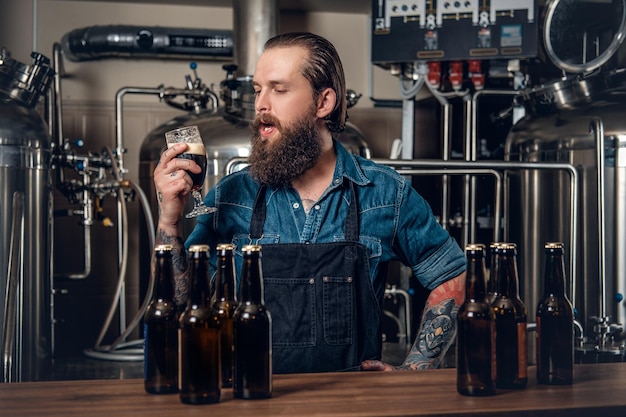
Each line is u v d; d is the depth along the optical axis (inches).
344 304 69.8
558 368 53.3
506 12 143.6
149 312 51.0
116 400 48.3
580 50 134.7
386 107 176.7
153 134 152.6
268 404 47.1
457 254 76.0
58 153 144.2
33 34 162.7
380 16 148.0
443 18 145.7
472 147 150.3
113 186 142.3
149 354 50.5
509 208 142.2
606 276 120.4
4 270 124.0
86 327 164.2
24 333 127.0
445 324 73.5
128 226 166.1
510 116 157.6
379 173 75.4
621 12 126.3
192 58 166.2
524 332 53.1
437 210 157.9
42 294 130.3
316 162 71.5
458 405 47.0
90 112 165.3
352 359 69.9
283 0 166.6
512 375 52.1
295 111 70.1
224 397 49.2
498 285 53.7
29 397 49.2
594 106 125.2
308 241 71.5
